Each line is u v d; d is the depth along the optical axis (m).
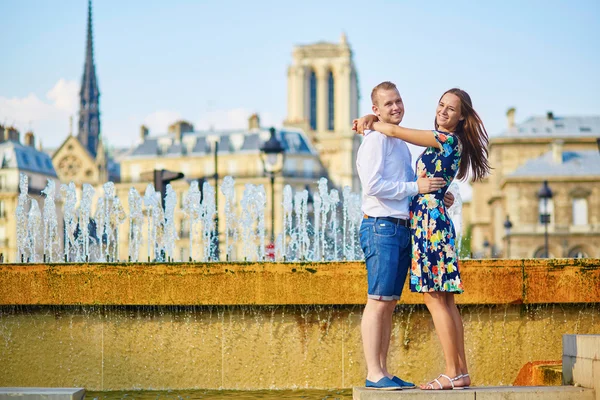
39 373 7.73
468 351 7.63
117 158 144.62
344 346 7.64
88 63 148.50
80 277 7.65
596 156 78.31
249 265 7.56
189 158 95.44
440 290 6.15
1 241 86.25
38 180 90.62
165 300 7.58
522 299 7.55
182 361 7.67
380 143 6.25
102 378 7.70
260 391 7.54
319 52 144.12
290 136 95.00
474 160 6.48
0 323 7.75
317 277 7.53
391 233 6.22
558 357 7.66
